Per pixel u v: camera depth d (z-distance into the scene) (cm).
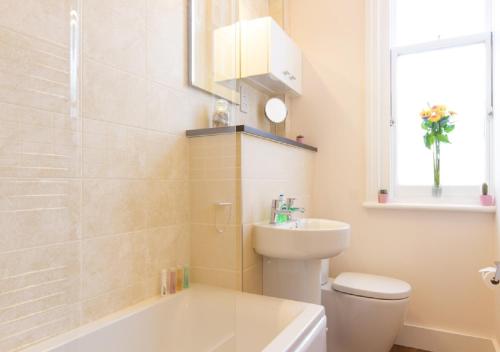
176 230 157
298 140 241
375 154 229
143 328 128
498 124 185
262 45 202
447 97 221
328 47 247
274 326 126
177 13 160
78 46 114
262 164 175
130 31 134
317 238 152
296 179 217
